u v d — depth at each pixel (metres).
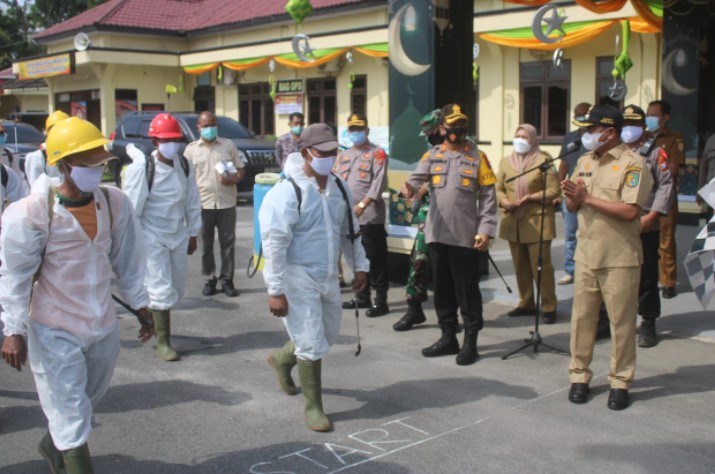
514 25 15.68
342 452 4.46
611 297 5.05
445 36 8.40
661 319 7.18
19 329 3.50
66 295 3.62
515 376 5.77
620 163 4.99
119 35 25.66
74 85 27.94
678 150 8.16
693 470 4.19
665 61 12.55
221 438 4.68
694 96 12.30
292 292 4.68
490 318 7.45
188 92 27.20
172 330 7.16
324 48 20.31
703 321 7.06
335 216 4.79
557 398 5.30
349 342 6.70
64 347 3.60
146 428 4.83
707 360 6.09
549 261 7.16
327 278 4.74
